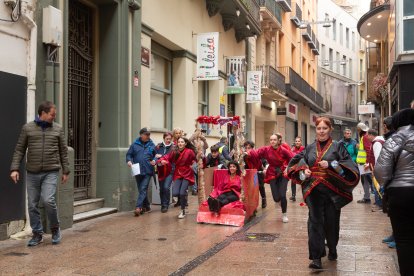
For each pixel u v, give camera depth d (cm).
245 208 928
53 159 708
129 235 801
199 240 761
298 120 3581
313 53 4222
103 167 1080
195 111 1595
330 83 4888
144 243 736
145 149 1048
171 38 1393
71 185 870
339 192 588
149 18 1249
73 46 1006
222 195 924
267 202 1324
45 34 819
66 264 608
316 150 596
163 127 1480
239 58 1905
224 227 886
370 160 914
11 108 750
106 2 1080
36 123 709
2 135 731
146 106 1227
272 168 962
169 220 963
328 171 582
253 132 2367
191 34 1559
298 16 3372
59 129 721
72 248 699
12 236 751
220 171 945
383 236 793
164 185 1084
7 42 745
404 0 1688
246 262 617
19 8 759
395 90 1878
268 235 805
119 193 1072
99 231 837
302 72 3819
